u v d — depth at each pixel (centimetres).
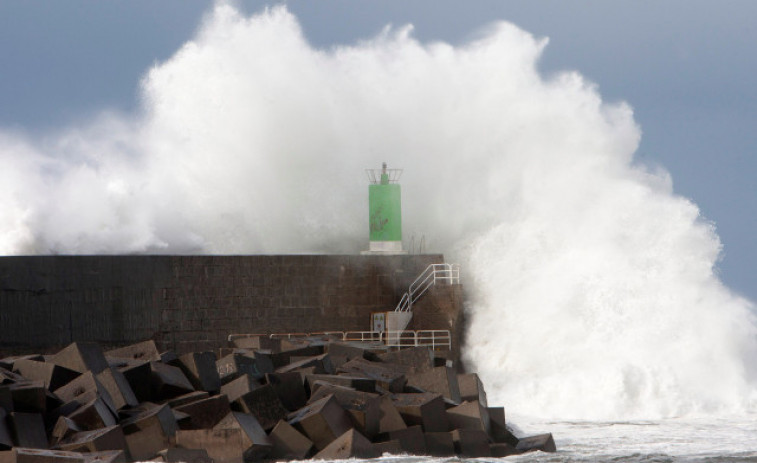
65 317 9588
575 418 8850
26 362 6238
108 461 4912
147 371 6247
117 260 9700
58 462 4866
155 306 9719
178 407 5762
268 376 6278
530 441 6681
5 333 9519
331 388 6225
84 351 6316
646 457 6419
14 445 5169
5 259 9569
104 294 9644
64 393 5862
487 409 6662
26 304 9562
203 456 5316
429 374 6950
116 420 5719
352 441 5659
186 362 6488
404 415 6191
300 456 5669
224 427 5625
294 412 6100
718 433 7675
